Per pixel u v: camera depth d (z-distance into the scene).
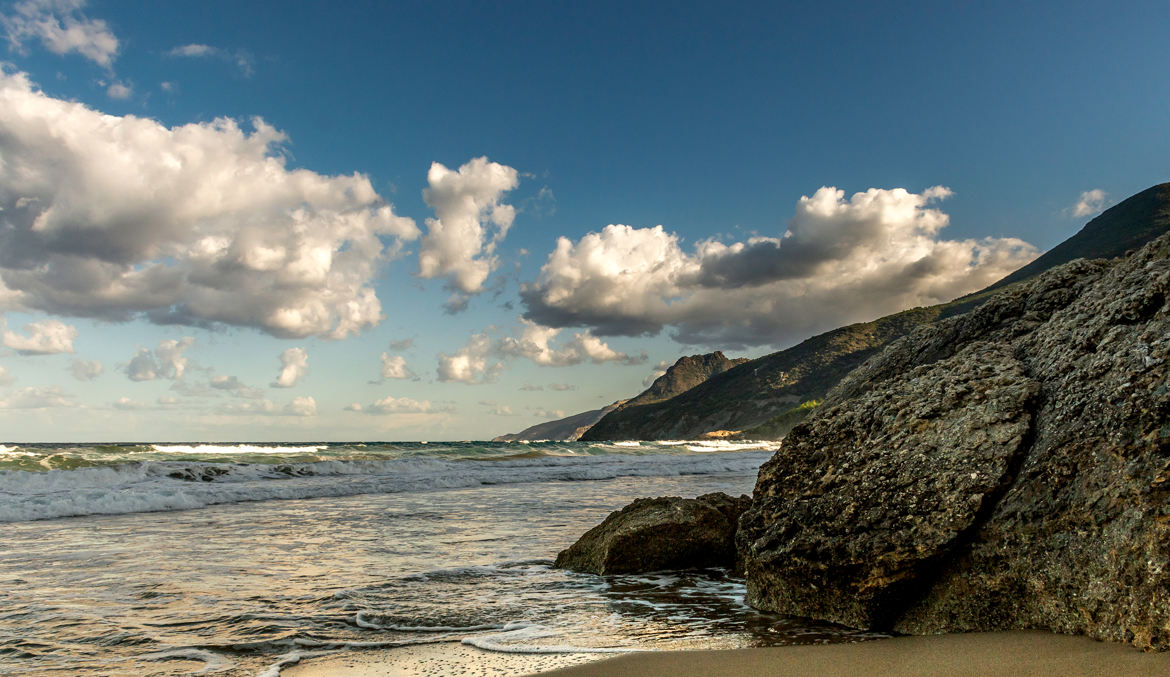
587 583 8.04
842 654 4.74
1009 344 6.82
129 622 6.22
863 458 6.11
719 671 4.46
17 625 6.10
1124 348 5.06
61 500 14.75
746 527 6.79
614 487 22.56
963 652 4.41
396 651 5.36
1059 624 4.52
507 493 20.11
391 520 13.76
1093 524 4.41
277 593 7.40
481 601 7.12
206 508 16.05
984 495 5.09
